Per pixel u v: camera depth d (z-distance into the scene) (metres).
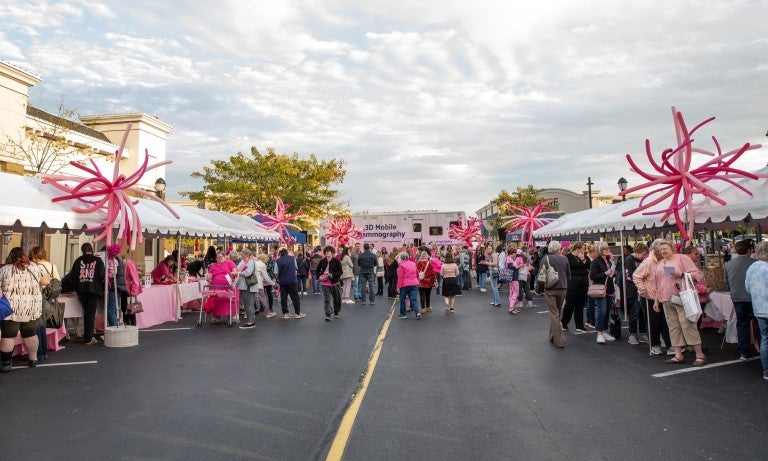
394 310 15.59
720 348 8.67
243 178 31.67
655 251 8.23
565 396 5.99
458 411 5.46
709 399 5.79
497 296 16.25
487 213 63.06
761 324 6.58
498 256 16.48
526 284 15.77
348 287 18.02
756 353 8.10
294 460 4.18
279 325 12.52
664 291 7.72
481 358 8.27
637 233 15.60
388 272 19.92
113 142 26.41
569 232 14.94
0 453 4.36
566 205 56.97
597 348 8.96
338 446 4.46
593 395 6.02
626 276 9.34
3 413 5.48
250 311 12.21
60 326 9.29
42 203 8.84
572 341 9.70
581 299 10.80
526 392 6.19
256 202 31.67
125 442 4.61
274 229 22.88
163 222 12.47
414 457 4.21
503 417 5.25
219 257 12.88
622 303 11.07
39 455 4.32
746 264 7.64
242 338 10.55
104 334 9.80
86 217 9.42
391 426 4.99
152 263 23.81
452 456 4.23
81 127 23.80
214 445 4.53
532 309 15.25
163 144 28.70
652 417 5.19
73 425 5.09
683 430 4.79
